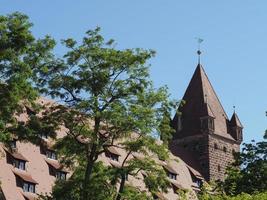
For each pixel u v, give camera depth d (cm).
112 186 4953
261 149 6919
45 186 7525
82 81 4981
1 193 6794
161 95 5109
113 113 4853
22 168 7425
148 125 4975
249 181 6688
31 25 4516
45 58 4769
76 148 5006
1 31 4428
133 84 5025
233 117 12519
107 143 5112
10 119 4569
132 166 4997
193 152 11800
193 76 12575
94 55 5019
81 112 4991
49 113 5069
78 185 4906
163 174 5075
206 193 5103
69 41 5038
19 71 4438
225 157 11919
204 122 11856
